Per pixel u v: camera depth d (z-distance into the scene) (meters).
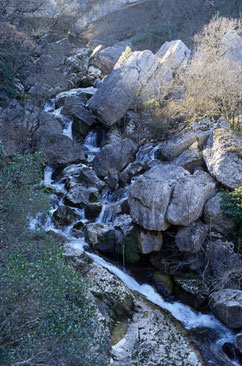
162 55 24.80
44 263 6.61
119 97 20.05
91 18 43.00
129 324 10.42
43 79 24.88
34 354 5.84
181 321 10.93
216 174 13.16
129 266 12.83
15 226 8.61
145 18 39.78
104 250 13.15
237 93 16.08
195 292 11.37
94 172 17.28
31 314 6.02
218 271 11.80
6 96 22.00
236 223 12.13
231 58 21.00
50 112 23.28
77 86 27.94
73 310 6.92
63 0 35.56
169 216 12.17
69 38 37.66
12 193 8.78
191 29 33.62
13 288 5.81
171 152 16.61
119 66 21.97
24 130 18.70
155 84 21.50
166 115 18.88
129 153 18.23
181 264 12.23
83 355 6.31
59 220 14.59
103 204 15.80
